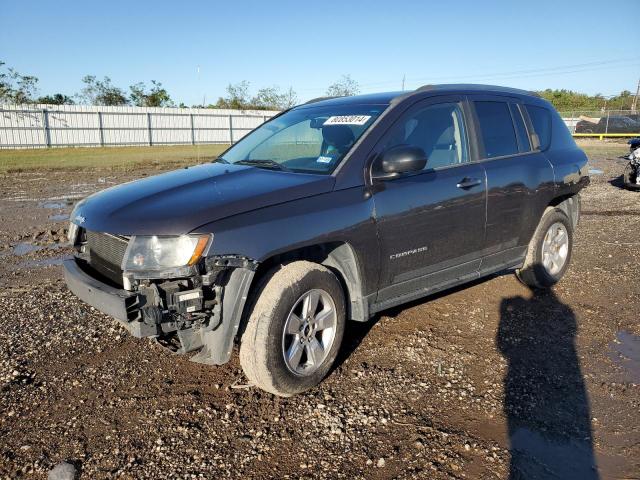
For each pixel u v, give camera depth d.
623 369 3.84
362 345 4.23
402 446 2.96
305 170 3.79
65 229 8.74
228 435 3.06
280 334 3.26
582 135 42.62
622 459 2.86
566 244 5.51
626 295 5.35
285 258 3.49
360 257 3.62
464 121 4.50
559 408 3.35
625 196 12.32
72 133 35.91
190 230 2.96
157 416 3.25
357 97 4.56
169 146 38.47
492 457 2.86
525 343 4.27
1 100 40.91
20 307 4.99
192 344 3.18
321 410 3.31
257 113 44.06
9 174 18.36
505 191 4.62
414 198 3.89
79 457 2.87
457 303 5.14
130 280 3.04
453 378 3.71
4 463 2.82
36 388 3.56
